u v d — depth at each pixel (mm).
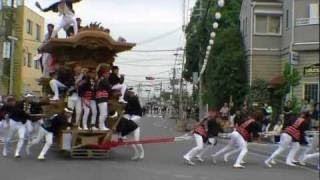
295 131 19391
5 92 54781
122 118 20547
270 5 42656
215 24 39406
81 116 20688
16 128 20375
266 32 42906
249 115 19719
